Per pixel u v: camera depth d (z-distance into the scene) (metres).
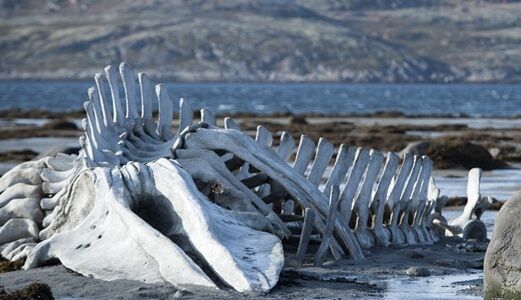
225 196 29.27
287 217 30.77
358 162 32.25
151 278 25.25
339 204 31.88
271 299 24.06
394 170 33.72
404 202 34.62
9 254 30.31
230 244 25.94
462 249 33.72
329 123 153.38
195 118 146.50
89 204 28.97
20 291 24.39
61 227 29.88
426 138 106.62
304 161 32.50
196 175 29.31
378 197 33.31
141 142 32.97
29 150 86.06
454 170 70.94
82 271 26.17
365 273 28.62
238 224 27.05
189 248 26.09
